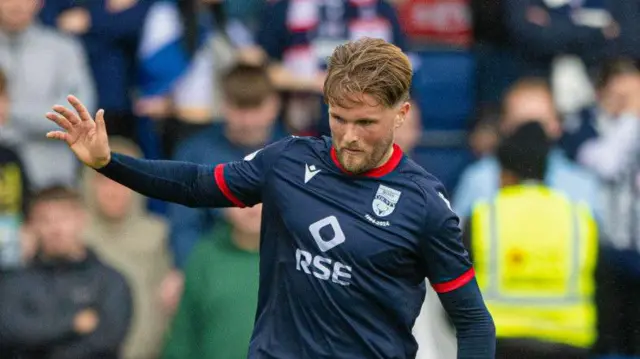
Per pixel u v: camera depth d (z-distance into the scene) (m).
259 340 14.13
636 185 28.81
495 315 21.92
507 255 21.84
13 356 22.59
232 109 24.95
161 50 28.88
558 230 21.86
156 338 24.78
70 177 27.48
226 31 30.00
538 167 22.17
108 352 22.92
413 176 13.92
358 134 13.20
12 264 24.72
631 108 30.14
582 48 32.56
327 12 30.47
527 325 21.88
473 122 32.44
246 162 14.29
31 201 23.92
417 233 13.70
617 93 30.30
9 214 24.88
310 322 13.84
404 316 13.95
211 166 14.35
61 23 28.80
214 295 22.48
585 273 22.03
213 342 22.39
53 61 27.39
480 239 21.92
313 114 29.77
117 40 28.80
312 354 13.80
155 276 25.34
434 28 33.19
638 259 28.05
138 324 24.53
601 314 25.22
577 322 21.88
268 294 14.20
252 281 22.56
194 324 22.73
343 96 13.05
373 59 13.12
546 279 21.91
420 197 13.77
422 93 32.47
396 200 13.77
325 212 13.78
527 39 32.44
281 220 13.98
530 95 28.28
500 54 32.84
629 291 27.73
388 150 13.88
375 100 13.04
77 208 23.09
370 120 13.12
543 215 21.88
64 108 13.62
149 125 28.97
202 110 29.19
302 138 14.27
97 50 28.58
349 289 13.73
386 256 13.70
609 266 25.58
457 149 32.16
